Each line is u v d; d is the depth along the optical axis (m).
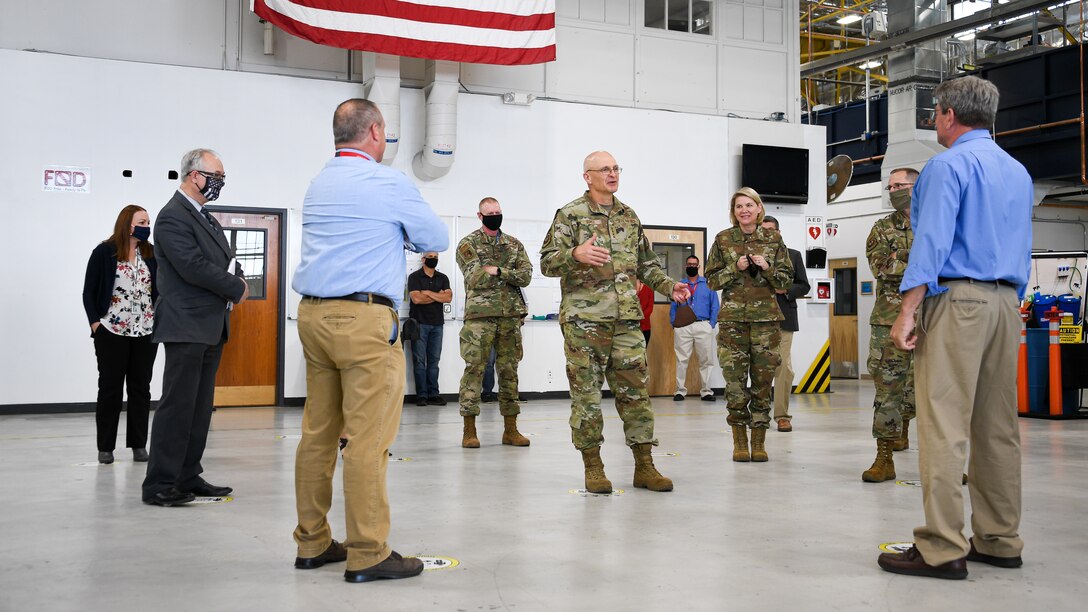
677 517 3.64
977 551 2.94
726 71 11.52
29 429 7.13
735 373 5.25
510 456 5.49
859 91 18.48
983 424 2.87
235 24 9.41
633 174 10.76
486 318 5.86
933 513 2.74
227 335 4.16
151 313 5.23
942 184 2.75
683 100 11.28
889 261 4.63
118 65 8.84
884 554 2.86
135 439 5.23
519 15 9.41
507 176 10.17
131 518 3.63
